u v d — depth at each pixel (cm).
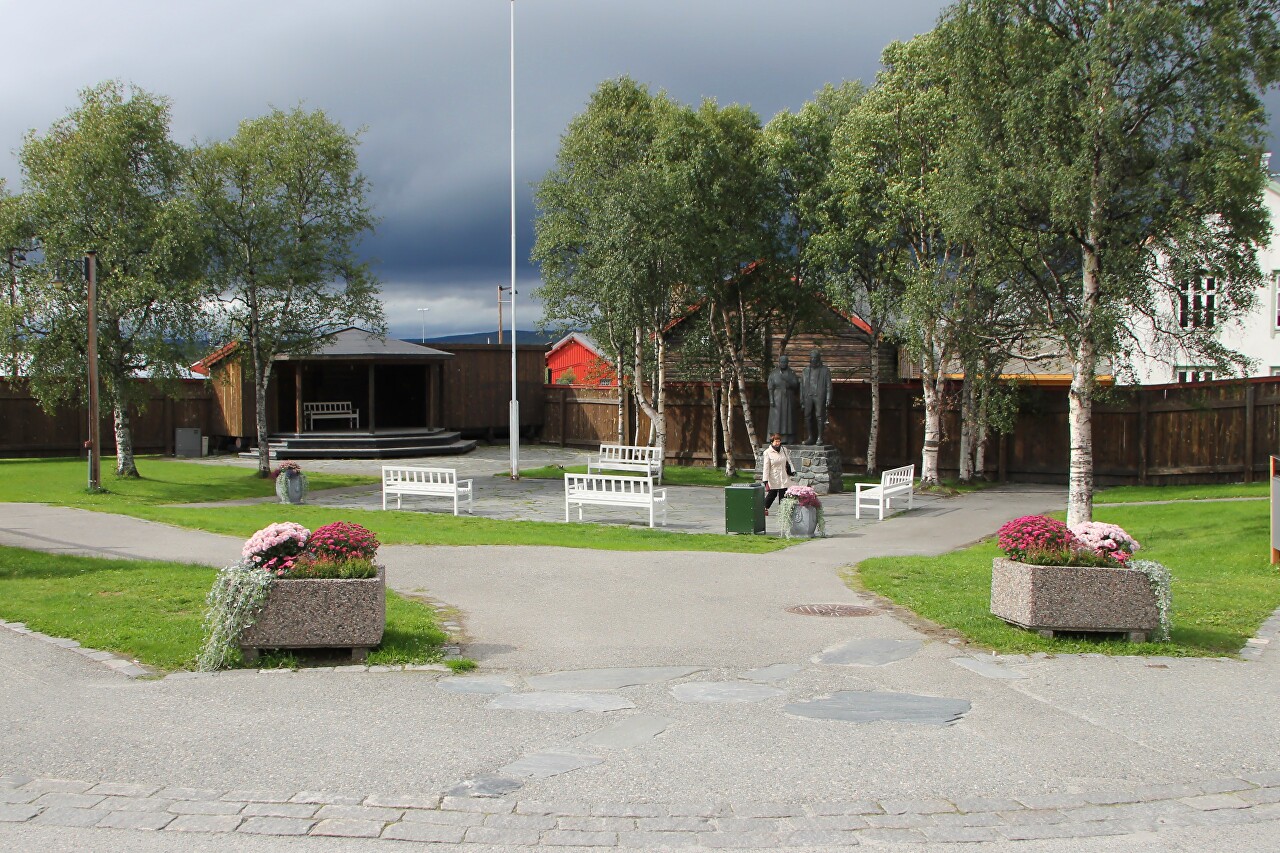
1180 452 2461
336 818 489
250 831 474
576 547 1511
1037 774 556
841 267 2714
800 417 3108
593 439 4009
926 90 2322
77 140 2291
